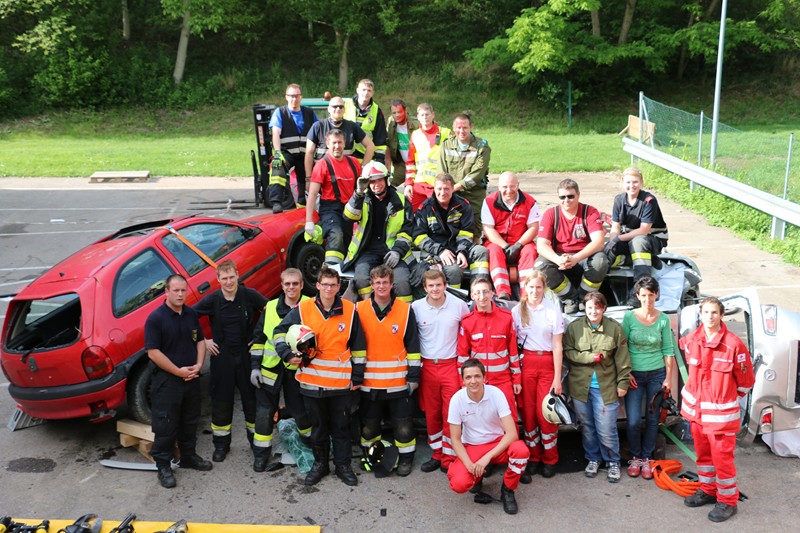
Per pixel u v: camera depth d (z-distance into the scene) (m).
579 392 5.98
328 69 33.19
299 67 33.56
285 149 10.72
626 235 7.28
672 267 7.45
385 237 7.23
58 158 20.91
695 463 6.21
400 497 5.78
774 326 6.26
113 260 6.75
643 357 6.08
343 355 5.88
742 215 13.52
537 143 24.67
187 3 30.02
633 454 6.12
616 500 5.69
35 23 32.47
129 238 7.50
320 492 5.87
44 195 16.11
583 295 6.97
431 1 35.75
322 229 7.91
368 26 34.28
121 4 33.88
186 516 5.54
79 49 29.81
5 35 32.03
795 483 5.86
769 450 6.39
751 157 14.38
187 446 6.20
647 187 16.55
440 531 5.29
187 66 32.84
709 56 30.56
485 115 30.52
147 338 5.87
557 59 29.30
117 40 32.22
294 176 10.91
